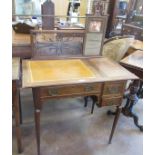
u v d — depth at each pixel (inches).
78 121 75.2
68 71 52.6
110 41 77.9
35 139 64.3
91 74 51.9
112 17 120.3
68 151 60.9
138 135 70.7
